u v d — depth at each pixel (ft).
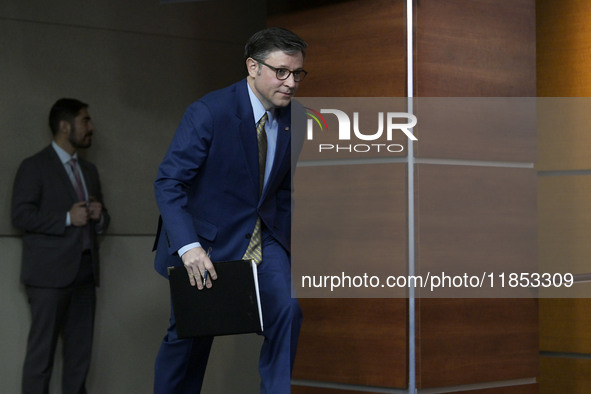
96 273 15.43
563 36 14.53
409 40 11.36
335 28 12.00
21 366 14.99
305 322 12.06
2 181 15.12
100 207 15.47
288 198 10.78
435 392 11.50
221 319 9.47
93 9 16.15
